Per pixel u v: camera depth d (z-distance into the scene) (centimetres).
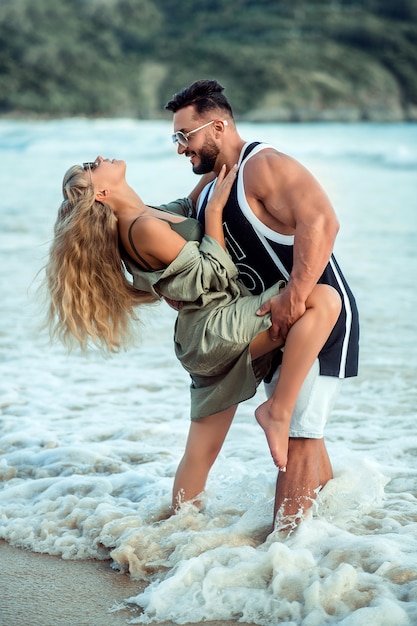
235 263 312
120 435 427
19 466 385
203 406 306
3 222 1298
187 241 301
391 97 12300
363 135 4584
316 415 294
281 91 11719
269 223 297
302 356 285
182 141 310
